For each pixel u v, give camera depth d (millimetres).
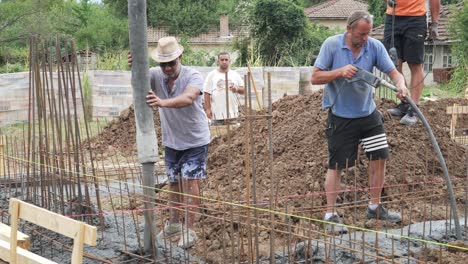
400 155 7863
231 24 45500
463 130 10883
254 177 5238
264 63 27438
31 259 4379
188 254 5707
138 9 5500
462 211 6910
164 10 45781
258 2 29141
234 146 9023
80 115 16250
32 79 7090
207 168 8898
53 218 4012
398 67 8789
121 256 5863
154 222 5730
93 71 16422
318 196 6926
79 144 6863
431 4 8797
